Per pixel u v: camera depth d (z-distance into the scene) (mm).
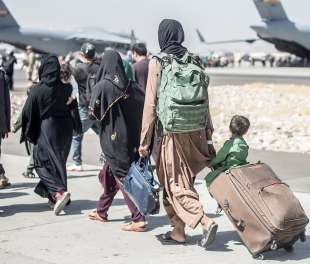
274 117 23188
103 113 7465
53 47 84375
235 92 34219
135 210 7664
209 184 6867
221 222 8141
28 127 8500
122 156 7484
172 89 6570
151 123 6844
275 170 12078
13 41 83688
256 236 6512
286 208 6426
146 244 7172
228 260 6598
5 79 9352
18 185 10500
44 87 8469
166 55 6734
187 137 6762
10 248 7008
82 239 7367
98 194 9898
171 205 7047
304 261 6574
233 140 6918
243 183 6598
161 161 6898
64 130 8586
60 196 8430
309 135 17422
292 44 87250
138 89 7605
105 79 7484
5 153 14016
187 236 7477
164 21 6867
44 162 8516
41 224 8023
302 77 51125
